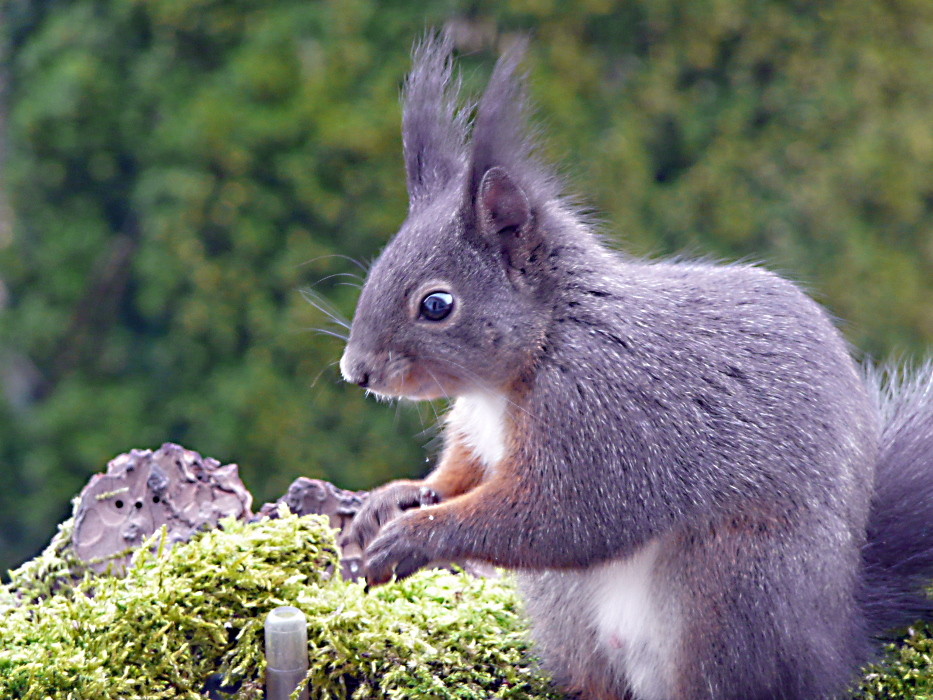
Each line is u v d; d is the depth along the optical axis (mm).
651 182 22078
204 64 23203
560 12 22141
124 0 23172
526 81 7426
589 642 7492
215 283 21297
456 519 7035
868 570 7434
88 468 21547
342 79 21938
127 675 6941
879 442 7820
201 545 7414
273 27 22391
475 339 7062
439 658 7445
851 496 6996
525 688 7594
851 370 7359
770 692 6941
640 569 7164
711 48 22750
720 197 21969
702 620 6918
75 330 23391
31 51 23594
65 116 22984
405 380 7129
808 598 6840
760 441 6887
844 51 23203
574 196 8094
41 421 22016
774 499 6840
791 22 23062
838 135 22906
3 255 23531
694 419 6918
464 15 21906
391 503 7734
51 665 6844
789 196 22156
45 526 21828
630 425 6930
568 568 7035
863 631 7312
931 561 7426
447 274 7066
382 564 7031
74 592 7422
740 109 22625
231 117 21797
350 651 7203
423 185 7727
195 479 8484
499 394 7215
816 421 6957
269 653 6859
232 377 21125
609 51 22469
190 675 7074
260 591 7297
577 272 7246
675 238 21734
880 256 22500
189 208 21438
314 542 7695
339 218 21484
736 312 7223
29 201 23625
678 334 7105
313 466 20125
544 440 7023
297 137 21734
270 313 21172
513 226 7141
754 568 6832
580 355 7055
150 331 23125
